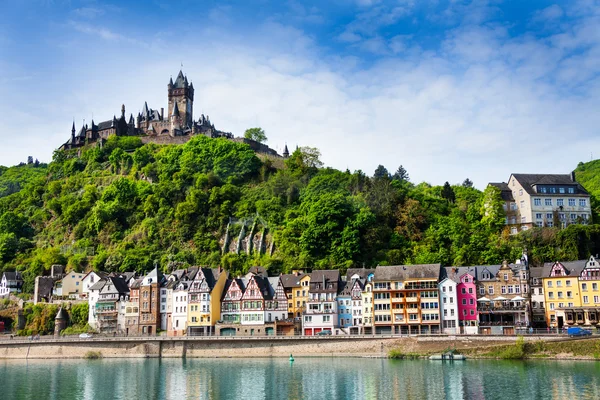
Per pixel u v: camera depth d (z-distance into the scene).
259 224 189.75
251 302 148.25
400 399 81.38
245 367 113.50
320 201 172.12
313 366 111.75
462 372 98.75
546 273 136.62
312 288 145.25
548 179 175.00
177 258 185.88
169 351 133.75
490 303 135.00
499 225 171.12
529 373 95.31
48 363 130.38
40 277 180.75
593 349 106.81
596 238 153.00
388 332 137.88
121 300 161.62
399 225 175.00
